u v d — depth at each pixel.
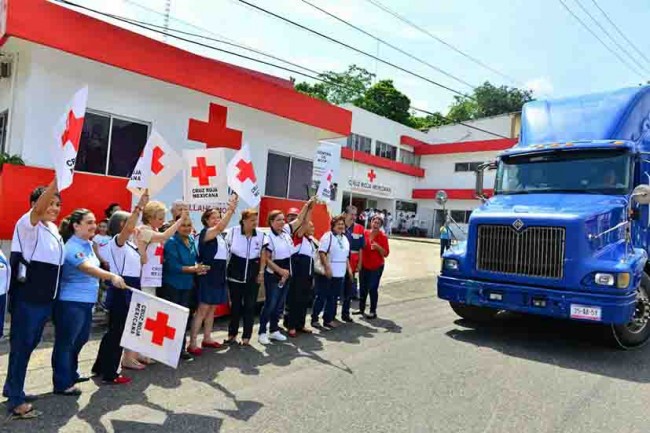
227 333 6.21
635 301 5.54
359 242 8.36
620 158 6.57
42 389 3.98
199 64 7.88
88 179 6.89
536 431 3.63
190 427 3.45
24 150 6.51
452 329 6.90
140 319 3.95
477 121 34.78
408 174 33.53
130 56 7.01
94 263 3.85
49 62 6.70
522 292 5.83
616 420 3.88
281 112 9.29
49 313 3.59
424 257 17.73
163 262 4.88
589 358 5.63
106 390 4.05
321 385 4.41
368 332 6.55
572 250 5.59
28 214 3.50
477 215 6.40
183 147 8.36
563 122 7.42
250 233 5.63
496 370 5.05
